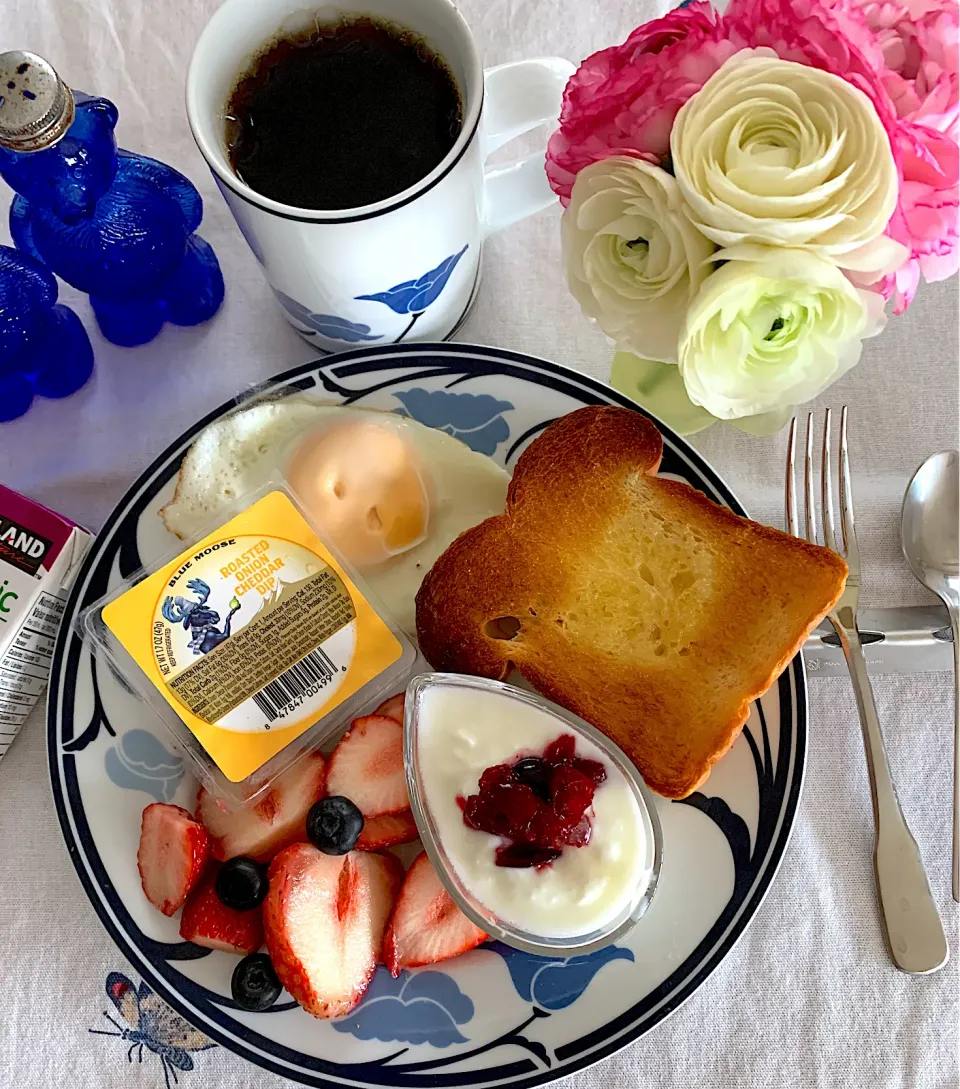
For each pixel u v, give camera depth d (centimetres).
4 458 45
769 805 39
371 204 34
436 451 43
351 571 41
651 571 41
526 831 37
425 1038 39
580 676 41
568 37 46
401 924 39
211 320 45
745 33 33
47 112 33
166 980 39
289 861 39
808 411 45
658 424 42
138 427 45
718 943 38
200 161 46
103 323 45
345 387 43
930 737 42
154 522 43
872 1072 39
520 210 42
